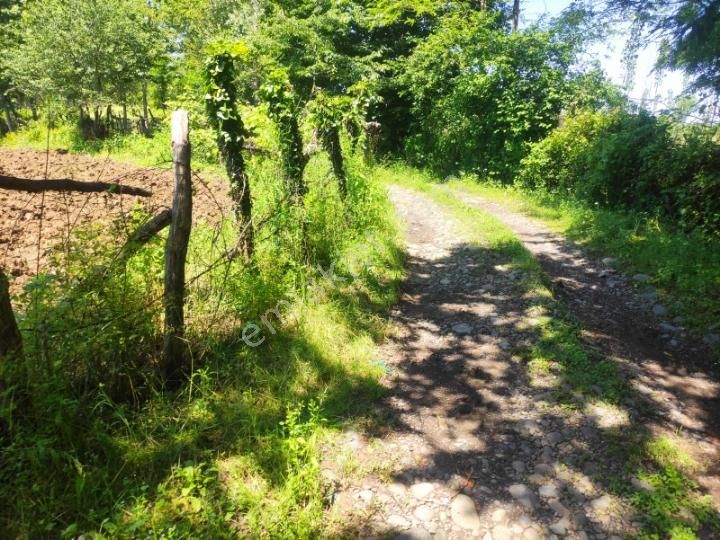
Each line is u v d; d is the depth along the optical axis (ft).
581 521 9.23
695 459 11.01
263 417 11.41
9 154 52.37
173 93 69.87
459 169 52.16
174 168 11.50
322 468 10.27
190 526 8.36
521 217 34.86
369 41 67.72
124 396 11.17
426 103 58.08
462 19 54.24
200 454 10.07
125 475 9.39
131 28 64.54
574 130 38.42
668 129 29.68
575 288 21.29
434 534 8.91
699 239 23.63
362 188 25.46
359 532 8.87
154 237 12.21
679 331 17.10
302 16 64.59
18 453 8.63
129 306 11.30
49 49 61.00
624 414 12.34
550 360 14.57
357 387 13.37
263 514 8.76
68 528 7.62
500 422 12.08
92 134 65.46
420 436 11.57
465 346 15.78
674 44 24.30
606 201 32.83
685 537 8.80
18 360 9.05
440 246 26.35
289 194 18.19
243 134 15.97
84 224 13.56
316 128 22.99
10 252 19.11
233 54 15.39
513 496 9.82
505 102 46.65
